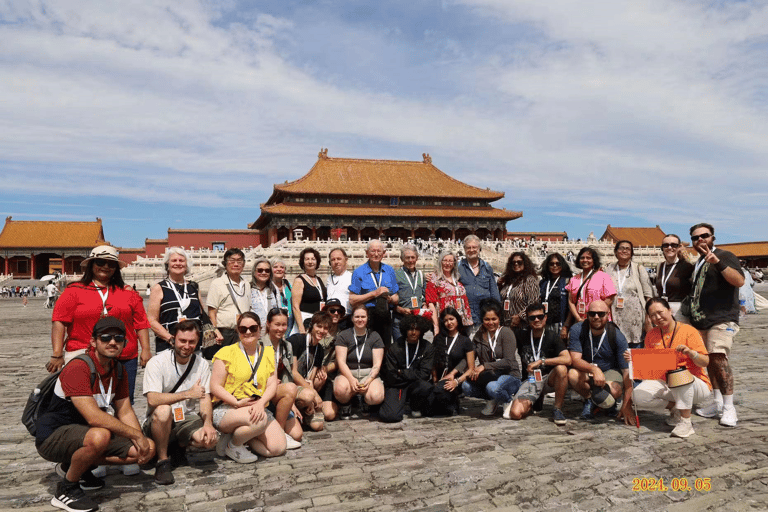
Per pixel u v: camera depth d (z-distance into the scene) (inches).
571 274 436.8
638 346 386.9
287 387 294.5
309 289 399.5
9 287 2701.8
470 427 332.8
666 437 301.7
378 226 3464.6
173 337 308.2
